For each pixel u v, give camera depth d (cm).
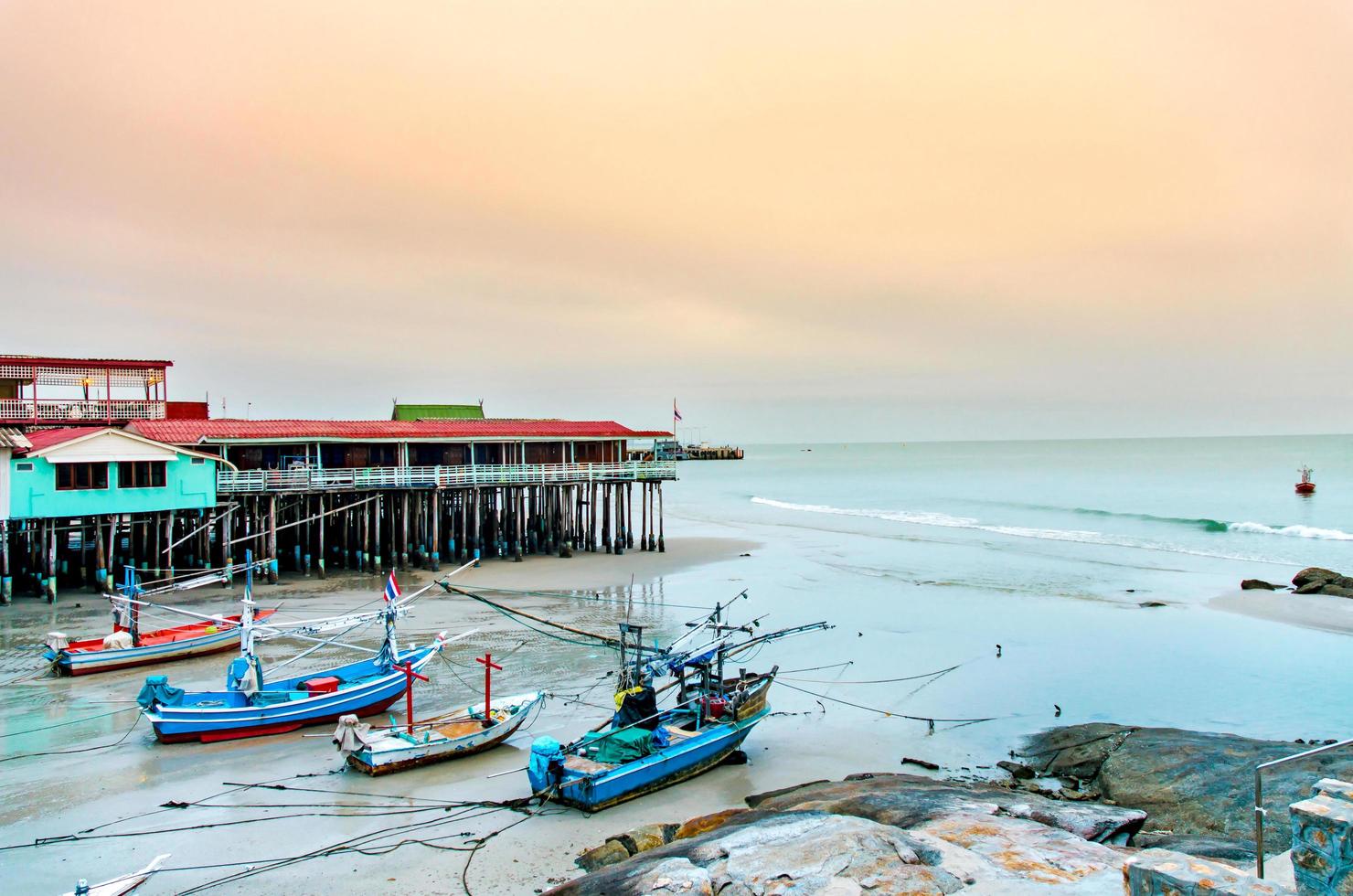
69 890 1521
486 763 2136
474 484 4781
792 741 2336
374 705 2458
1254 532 6297
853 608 3900
